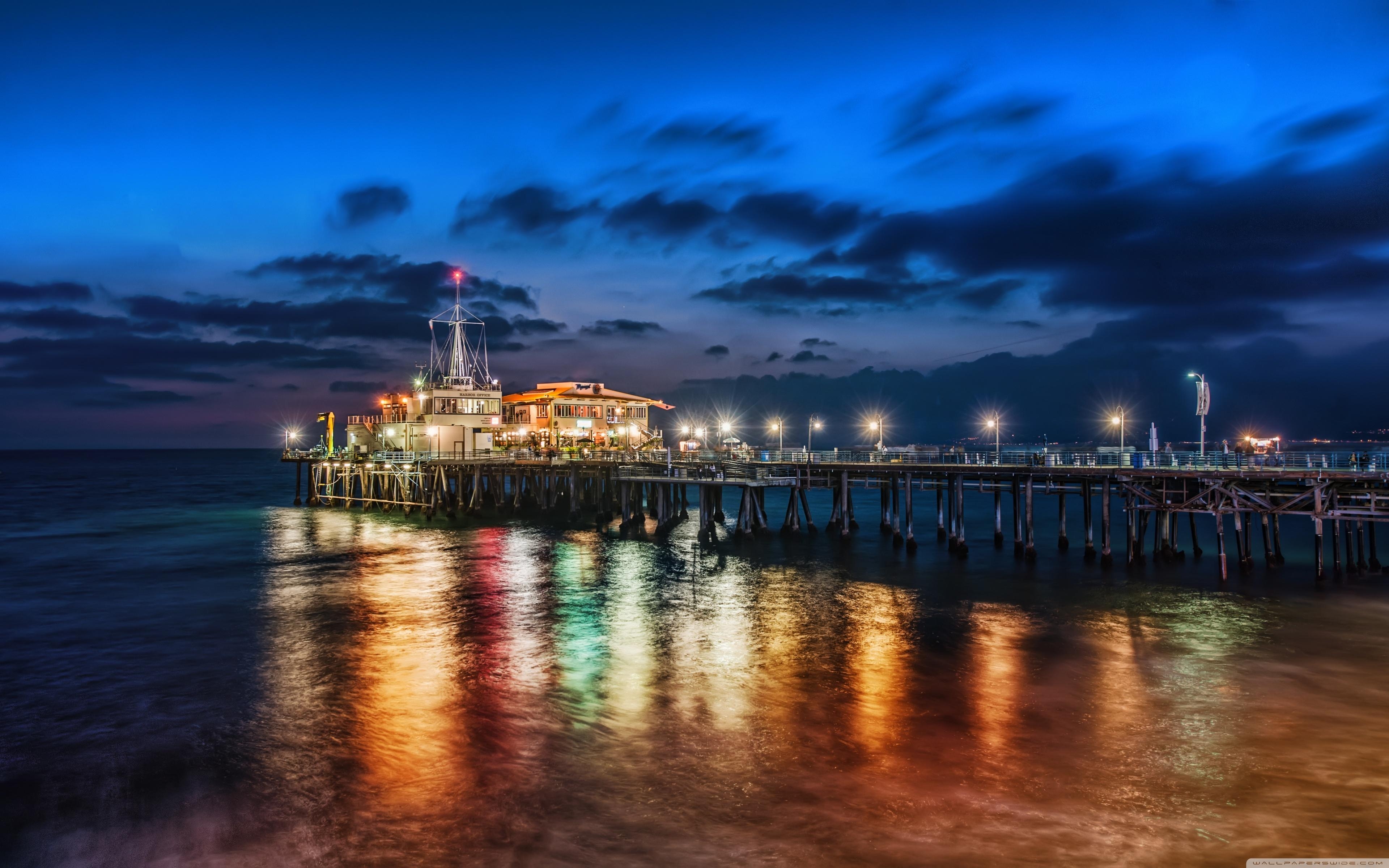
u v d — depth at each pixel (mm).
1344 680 24062
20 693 24750
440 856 15219
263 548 54344
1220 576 38000
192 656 28469
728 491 100625
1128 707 22000
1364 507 37406
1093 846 15133
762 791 17438
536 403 87438
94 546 56062
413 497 82625
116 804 17609
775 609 34125
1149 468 41062
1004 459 53844
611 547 52062
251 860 15297
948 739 20047
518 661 27219
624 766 18797
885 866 14555
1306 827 15719
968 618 32094
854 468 49750
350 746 20281
